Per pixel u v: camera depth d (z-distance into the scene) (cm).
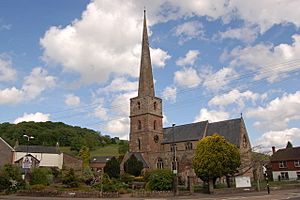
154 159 7781
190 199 3694
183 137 7956
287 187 5794
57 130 14212
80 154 11625
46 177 6119
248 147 7362
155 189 4591
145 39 8669
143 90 8231
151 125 8031
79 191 4550
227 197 3900
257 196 3906
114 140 17562
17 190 5191
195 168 5650
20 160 9138
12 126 13462
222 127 7638
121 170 7531
